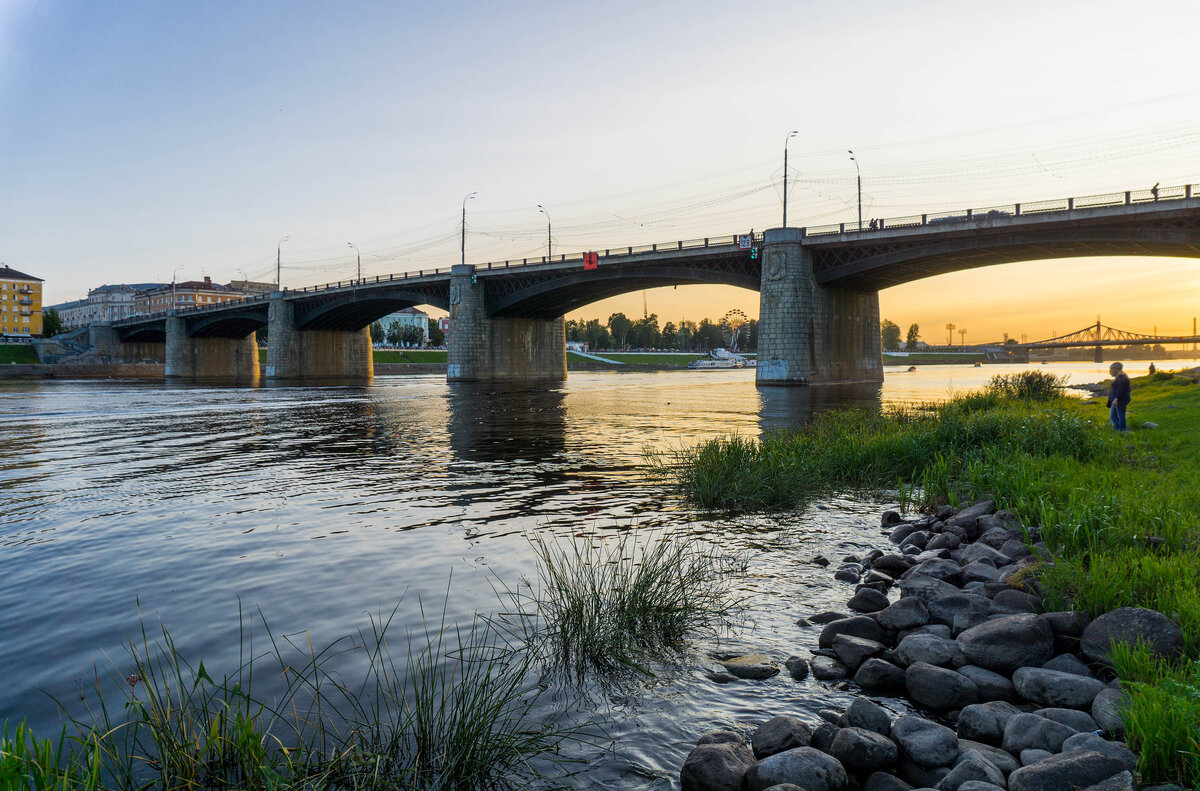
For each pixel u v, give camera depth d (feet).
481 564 29.58
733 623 23.26
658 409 135.95
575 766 14.94
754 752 15.60
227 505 43.50
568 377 372.58
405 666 19.43
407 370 528.63
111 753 15.03
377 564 29.73
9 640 21.84
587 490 47.98
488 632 21.93
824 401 158.81
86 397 197.26
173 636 22.00
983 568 26.91
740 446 52.80
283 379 377.91
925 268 259.39
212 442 81.66
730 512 40.52
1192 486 34.19
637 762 15.16
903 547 32.58
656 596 23.81
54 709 17.30
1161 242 189.26
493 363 340.59
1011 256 234.38
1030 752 15.07
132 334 526.98
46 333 611.06
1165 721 14.33
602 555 30.91
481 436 86.38
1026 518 32.78
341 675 18.86
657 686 18.67
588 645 20.51
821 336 262.26
